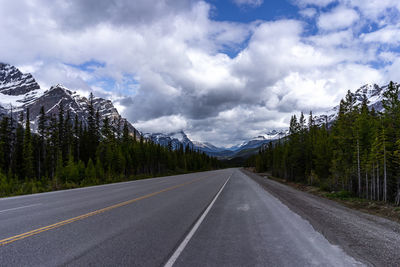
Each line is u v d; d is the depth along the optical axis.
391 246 5.21
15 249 4.50
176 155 102.19
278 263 4.00
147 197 12.54
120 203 10.34
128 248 4.62
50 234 5.52
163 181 27.23
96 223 6.66
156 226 6.41
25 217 7.38
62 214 7.87
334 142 33.97
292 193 18.84
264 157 100.44
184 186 20.08
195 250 4.59
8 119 49.72
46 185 23.22
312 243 5.16
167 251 4.49
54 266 3.75
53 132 50.72
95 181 28.86
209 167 149.25
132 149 65.62
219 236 5.61
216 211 8.99
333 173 31.11
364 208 14.58
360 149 28.09
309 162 45.69
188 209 9.17
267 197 14.05
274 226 6.74
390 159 24.53
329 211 10.23
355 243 5.31
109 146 52.59
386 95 25.67
